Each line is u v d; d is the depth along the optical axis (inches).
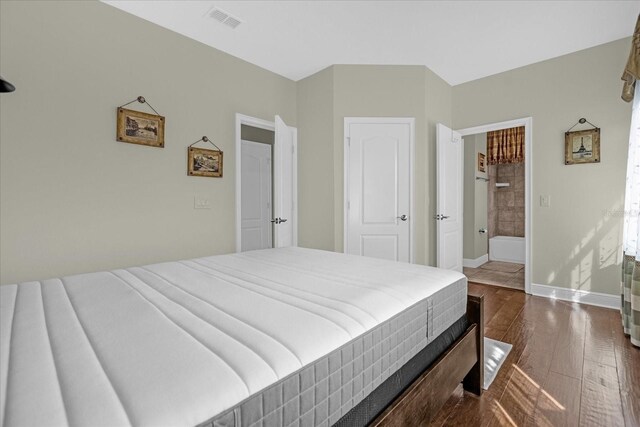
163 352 27.1
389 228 134.3
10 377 23.1
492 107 140.1
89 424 18.8
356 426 33.6
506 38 110.1
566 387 63.7
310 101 141.6
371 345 35.2
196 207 111.2
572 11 94.5
